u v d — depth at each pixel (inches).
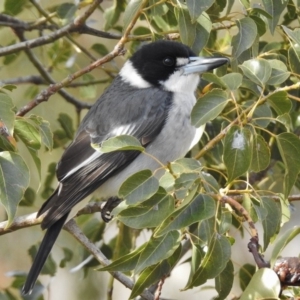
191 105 377.7
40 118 289.4
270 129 361.7
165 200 242.4
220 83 260.8
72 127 413.1
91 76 443.2
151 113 369.1
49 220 318.0
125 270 251.3
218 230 247.0
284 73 276.1
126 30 332.2
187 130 372.8
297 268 218.7
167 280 494.6
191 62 376.5
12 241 470.0
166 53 377.4
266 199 257.8
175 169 250.1
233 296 349.4
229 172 254.5
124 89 382.9
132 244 379.9
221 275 269.9
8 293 371.6
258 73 268.8
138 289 263.1
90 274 454.0
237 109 262.2
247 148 252.8
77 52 447.2
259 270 218.1
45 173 469.4
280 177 384.5
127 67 391.2
